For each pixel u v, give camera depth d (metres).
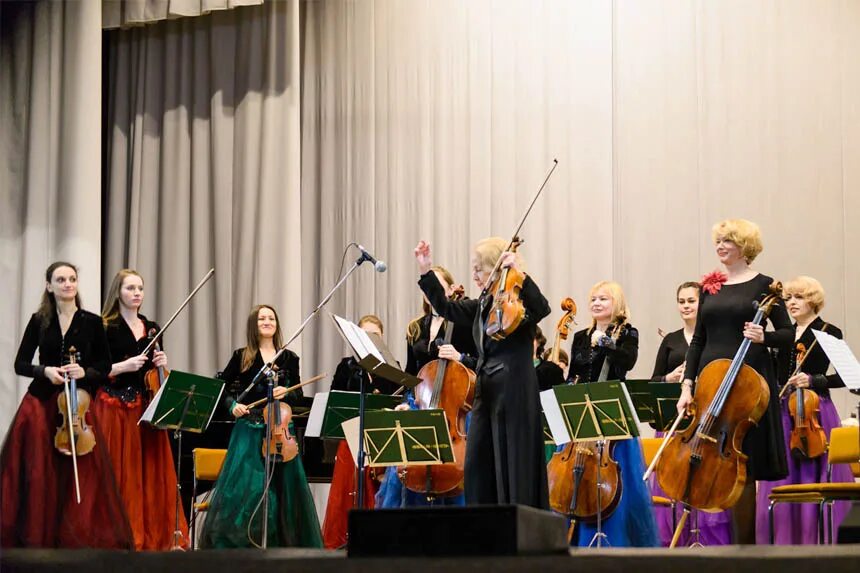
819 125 9.23
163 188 10.68
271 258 10.23
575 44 9.90
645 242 9.55
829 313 9.08
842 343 5.68
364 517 3.46
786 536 6.77
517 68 10.03
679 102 9.57
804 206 9.21
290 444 7.48
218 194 10.47
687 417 5.93
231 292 10.38
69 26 10.05
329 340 10.35
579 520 6.36
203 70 10.70
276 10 10.44
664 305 9.45
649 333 9.46
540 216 9.84
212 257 10.52
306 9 10.72
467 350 6.97
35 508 6.07
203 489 8.41
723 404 5.68
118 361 7.44
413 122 10.30
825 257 9.13
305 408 8.00
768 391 5.65
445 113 10.21
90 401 6.38
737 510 5.73
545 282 9.78
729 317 5.83
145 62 10.86
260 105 10.44
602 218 9.70
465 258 10.05
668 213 9.52
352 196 10.45
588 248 9.70
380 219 10.34
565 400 5.91
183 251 10.61
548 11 9.99
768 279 5.86
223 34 10.60
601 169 9.74
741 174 9.37
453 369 6.80
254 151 10.39
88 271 9.84
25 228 9.98
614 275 9.62
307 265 10.55
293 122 10.34
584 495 6.30
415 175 10.26
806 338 7.05
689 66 9.56
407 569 3.24
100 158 10.08
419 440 6.20
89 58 9.99
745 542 5.73
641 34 9.72
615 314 6.79
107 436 7.21
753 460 5.64
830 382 6.80
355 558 3.33
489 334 5.44
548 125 9.91
